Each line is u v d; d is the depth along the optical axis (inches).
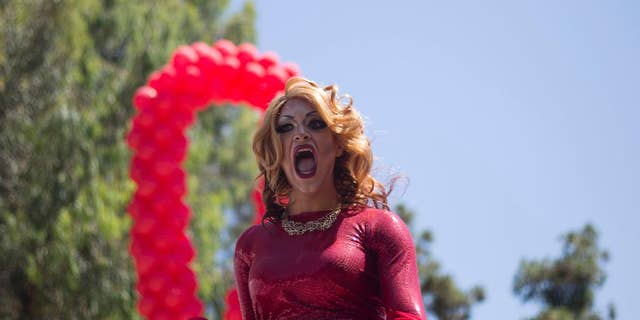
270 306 133.6
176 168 382.0
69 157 534.6
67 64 558.9
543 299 542.0
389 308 130.6
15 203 534.0
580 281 535.8
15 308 531.5
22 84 550.3
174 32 609.6
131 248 379.6
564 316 509.7
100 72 577.0
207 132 661.3
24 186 532.4
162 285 370.0
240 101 391.9
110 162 560.4
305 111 140.6
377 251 134.3
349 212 137.3
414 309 129.0
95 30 600.7
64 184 531.5
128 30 599.2
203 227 601.9
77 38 565.6
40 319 531.8
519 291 544.4
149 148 380.8
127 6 602.5
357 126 141.5
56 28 562.6
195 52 390.3
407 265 132.7
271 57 393.4
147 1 615.8
